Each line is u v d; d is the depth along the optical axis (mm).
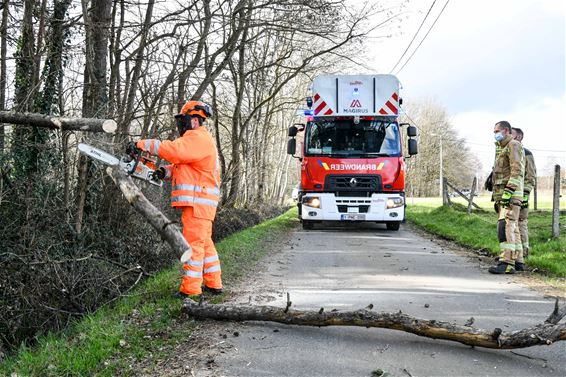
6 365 4719
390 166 13438
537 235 11320
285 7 12359
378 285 6887
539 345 4434
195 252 5809
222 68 12719
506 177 7934
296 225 16297
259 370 3939
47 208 7734
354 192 13531
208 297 5984
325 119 13727
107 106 8930
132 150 5484
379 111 13461
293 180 54125
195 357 4191
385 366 4012
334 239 12281
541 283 7066
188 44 10789
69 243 8000
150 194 10016
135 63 10031
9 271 6672
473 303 5871
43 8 8047
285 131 32594
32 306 6527
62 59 8844
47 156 8086
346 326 4957
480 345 4266
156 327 4883
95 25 8672
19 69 8109
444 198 20953
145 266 8688
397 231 14344
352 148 13578
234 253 9094
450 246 11039
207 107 5867
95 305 6797
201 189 5750
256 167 22672
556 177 10609
